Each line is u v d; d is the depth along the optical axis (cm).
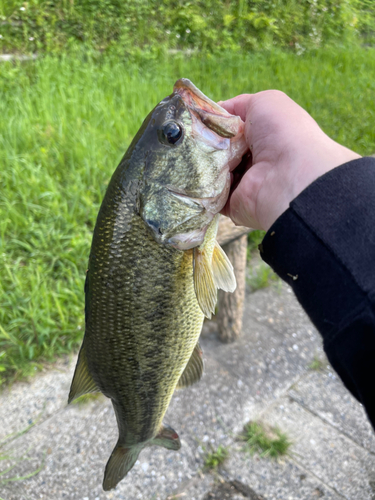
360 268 19
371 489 51
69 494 49
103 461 52
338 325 19
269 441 55
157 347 31
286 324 74
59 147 92
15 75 122
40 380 60
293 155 25
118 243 29
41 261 70
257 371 65
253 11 195
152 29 165
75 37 152
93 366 32
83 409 58
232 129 30
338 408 61
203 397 61
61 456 52
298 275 21
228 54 165
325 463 54
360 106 138
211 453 54
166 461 53
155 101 116
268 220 26
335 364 19
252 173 28
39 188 81
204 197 30
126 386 32
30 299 63
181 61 149
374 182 21
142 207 29
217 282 32
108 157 90
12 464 51
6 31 142
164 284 30
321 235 20
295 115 27
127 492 50
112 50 148
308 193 21
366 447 56
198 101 30
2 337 61
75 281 69
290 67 162
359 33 240
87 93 112
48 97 107
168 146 29
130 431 35
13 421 55
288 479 52
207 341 70
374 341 17
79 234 73
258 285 81
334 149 25
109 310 30
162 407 34
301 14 209
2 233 72
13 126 95
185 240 29
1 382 58
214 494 50
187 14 173
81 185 82
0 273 67
